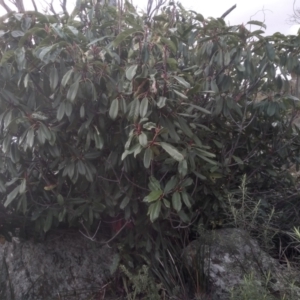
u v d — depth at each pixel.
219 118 4.04
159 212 3.16
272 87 4.10
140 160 3.44
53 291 4.03
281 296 3.02
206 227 3.91
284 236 3.95
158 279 3.71
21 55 3.13
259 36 3.69
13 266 4.21
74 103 3.17
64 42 3.05
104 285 3.96
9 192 3.64
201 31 3.80
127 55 3.55
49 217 3.60
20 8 4.45
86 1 3.98
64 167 3.37
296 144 4.50
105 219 4.04
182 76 3.49
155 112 3.15
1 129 3.34
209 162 3.35
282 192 4.42
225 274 3.50
